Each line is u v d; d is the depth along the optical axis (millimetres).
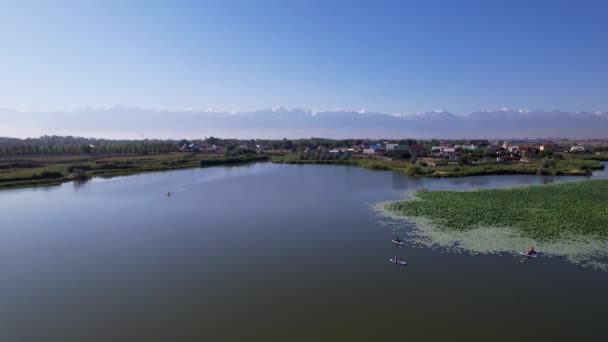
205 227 58562
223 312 31609
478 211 63594
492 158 162500
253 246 48719
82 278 39156
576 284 35688
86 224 61438
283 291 35312
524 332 28078
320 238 51625
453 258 42750
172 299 34094
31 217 66938
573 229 52250
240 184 107938
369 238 51062
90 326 29844
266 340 27438
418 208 68000
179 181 116750
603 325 28844
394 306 32125
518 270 39062
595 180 102188
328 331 28469
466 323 29312
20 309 32750
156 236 53938
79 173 122562
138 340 27828
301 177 124812
